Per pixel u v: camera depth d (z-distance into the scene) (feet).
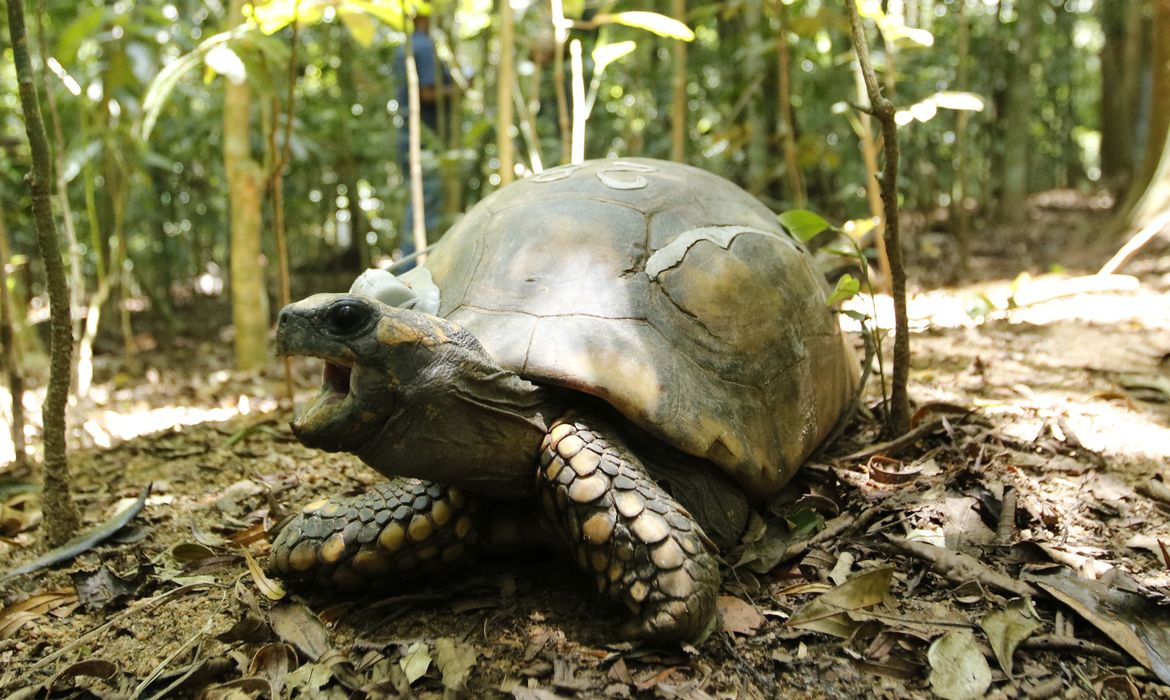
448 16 4.71
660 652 1.44
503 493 1.64
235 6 3.81
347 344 1.42
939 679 1.38
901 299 2.13
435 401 1.48
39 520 2.27
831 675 1.42
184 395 3.93
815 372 1.95
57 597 1.80
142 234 6.77
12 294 4.62
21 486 2.51
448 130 5.34
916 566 1.69
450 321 1.59
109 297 6.32
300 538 1.63
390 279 1.79
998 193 9.36
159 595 1.76
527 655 1.47
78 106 4.36
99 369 4.74
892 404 2.25
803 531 1.82
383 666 1.44
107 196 5.72
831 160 4.81
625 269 1.73
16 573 1.90
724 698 1.36
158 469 2.59
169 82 2.82
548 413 1.58
